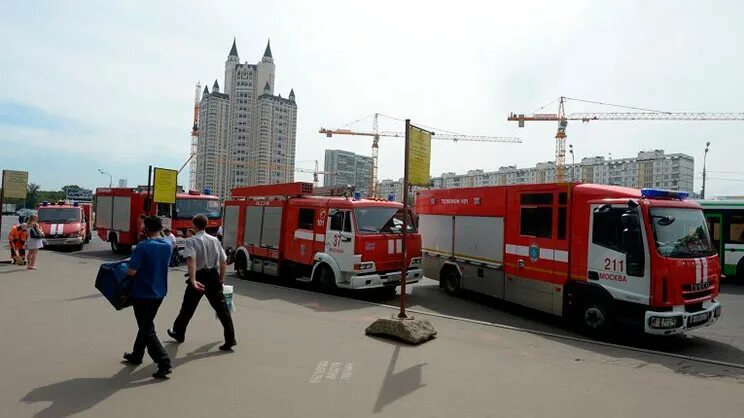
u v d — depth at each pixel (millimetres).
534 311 10633
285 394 4820
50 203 23250
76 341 6402
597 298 8250
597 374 5871
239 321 8047
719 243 16141
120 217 20766
